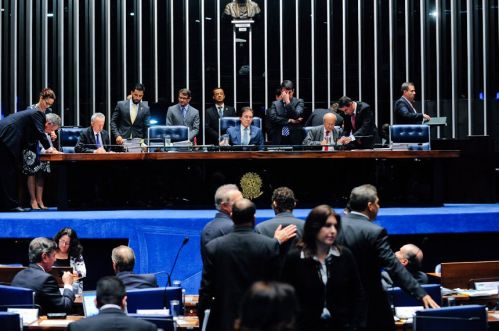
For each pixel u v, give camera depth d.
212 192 9.09
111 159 8.84
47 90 9.03
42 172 9.30
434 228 8.29
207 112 11.23
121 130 10.75
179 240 8.09
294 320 2.56
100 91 13.56
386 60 13.61
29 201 9.68
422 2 13.45
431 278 7.39
